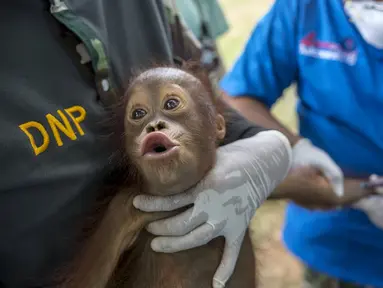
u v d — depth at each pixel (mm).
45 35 473
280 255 1212
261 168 516
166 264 499
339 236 801
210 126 500
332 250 813
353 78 729
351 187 713
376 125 733
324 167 701
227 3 2594
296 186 648
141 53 563
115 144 502
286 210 891
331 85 745
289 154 558
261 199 517
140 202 480
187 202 475
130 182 503
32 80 456
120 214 489
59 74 475
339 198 695
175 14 652
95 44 489
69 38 490
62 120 463
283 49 777
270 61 783
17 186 430
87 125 485
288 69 795
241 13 2439
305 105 802
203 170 485
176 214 486
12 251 443
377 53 709
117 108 507
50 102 462
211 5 941
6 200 430
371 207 733
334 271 820
